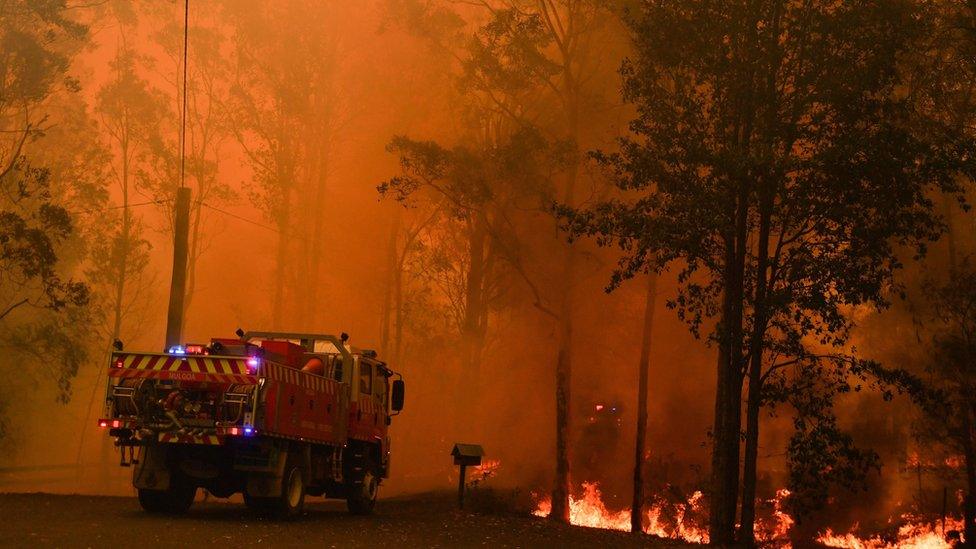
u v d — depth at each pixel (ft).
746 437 69.62
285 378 54.54
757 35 67.10
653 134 70.28
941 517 125.39
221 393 51.72
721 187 66.49
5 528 43.60
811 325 68.33
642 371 108.37
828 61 66.18
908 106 69.31
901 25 66.33
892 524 127.65
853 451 67.82
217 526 49.80
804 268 65.51
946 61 91.45
